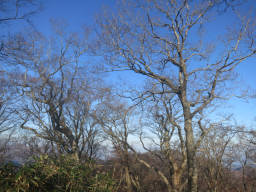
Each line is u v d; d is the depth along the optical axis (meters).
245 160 17.73
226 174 18.62
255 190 18.19
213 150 17.69
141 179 20.95
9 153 16.80
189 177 13.80
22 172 3.14
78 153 16.78
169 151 18.64
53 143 17.61
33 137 17.92
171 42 15.79
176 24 15.23
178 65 16.06
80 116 18.25
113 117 18.64
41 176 3.38
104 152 21.56
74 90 18.09
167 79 15.84
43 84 16.70
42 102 17.31
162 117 19.17
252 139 15.44
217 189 16.92
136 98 15.95
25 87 16.11
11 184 3.06
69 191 3.53
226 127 14.76
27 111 16.56
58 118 17.61
